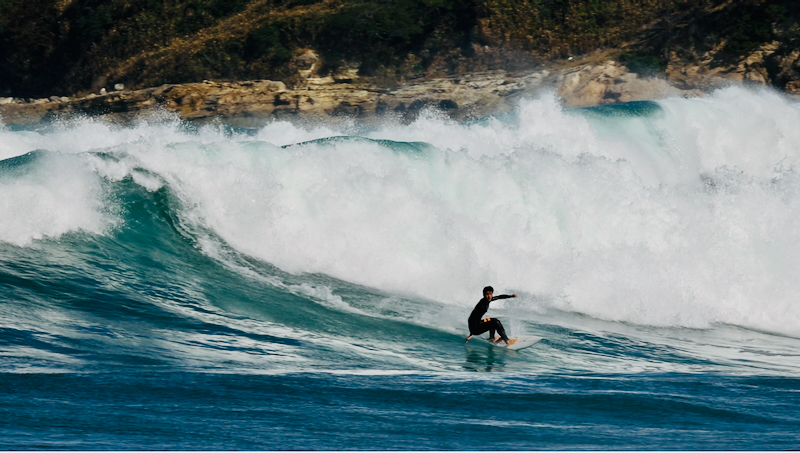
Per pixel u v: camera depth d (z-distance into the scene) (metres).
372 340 48.16
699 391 38.78
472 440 29.19
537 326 55.22
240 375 37.38
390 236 62.00
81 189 58.31
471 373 41.78
